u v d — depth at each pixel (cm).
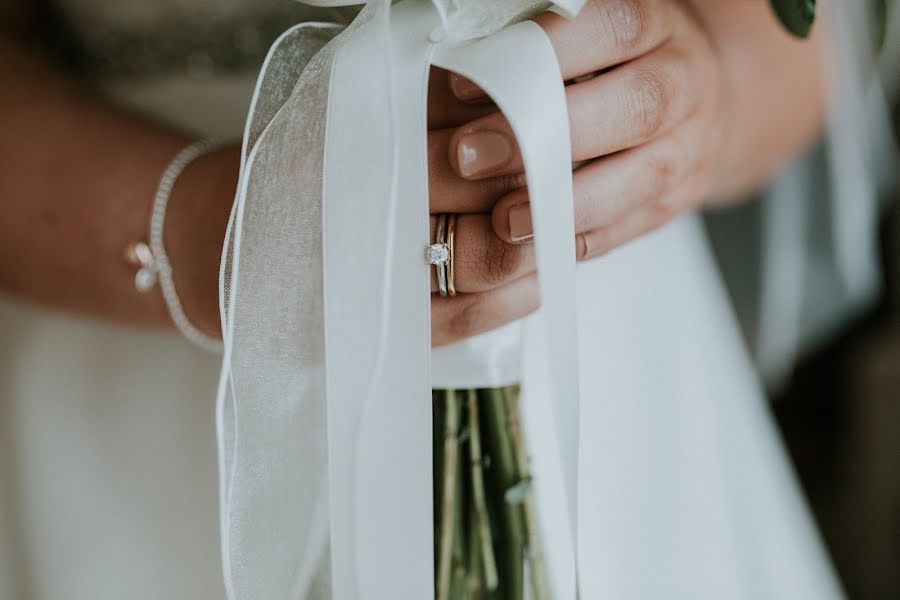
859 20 46
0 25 43
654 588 40
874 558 83
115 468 42
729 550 42
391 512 28
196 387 42
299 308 29
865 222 50
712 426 42
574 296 26
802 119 46
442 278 30
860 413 84
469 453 32
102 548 42
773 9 32
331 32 30
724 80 36
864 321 86
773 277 53
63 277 38
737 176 46
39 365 43
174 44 44
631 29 29
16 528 43
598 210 30
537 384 35
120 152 37
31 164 38
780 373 58
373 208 27
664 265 41
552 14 29
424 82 27
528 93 26
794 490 47
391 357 28
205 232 35
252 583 29
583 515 38
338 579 28
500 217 28
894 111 64
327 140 27
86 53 45
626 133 29
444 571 31
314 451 30
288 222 28
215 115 45
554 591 35
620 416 39
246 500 29
